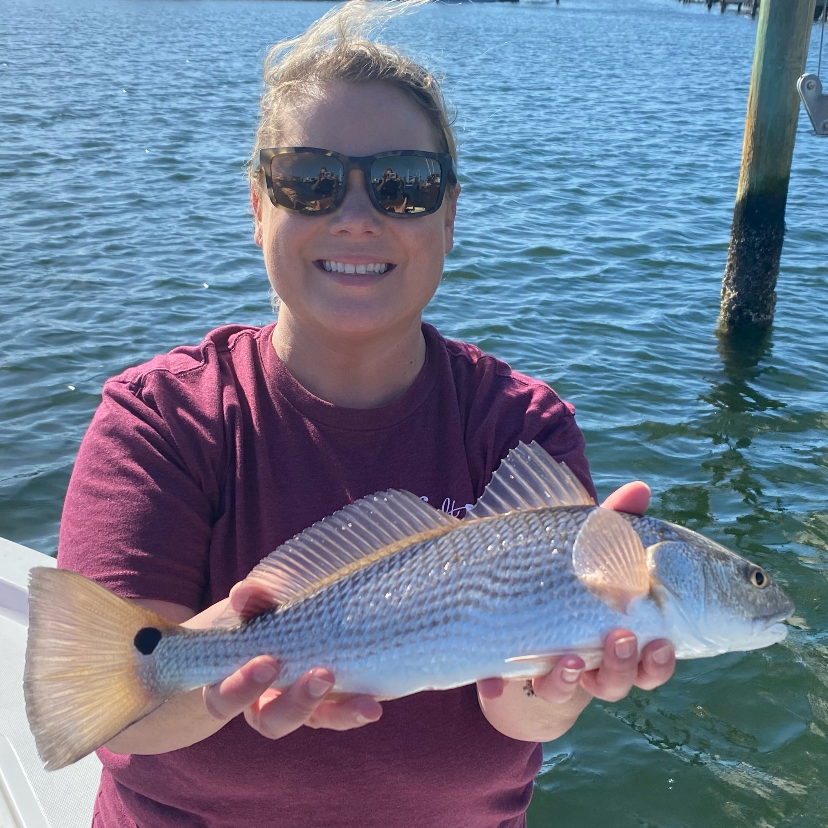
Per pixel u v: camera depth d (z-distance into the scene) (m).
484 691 0.55
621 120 7.38
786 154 2.79
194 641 0.54
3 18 19.69
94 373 2.33
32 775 0.85
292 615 0.56
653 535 0.60
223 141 5.80
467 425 0.63
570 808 1.21
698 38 18.88
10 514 1.76
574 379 2.42
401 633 0.56
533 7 32.44
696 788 1.23
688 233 3.90
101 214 3.87
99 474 0.58
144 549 0.56
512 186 4.74
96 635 0.53
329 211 0.58
